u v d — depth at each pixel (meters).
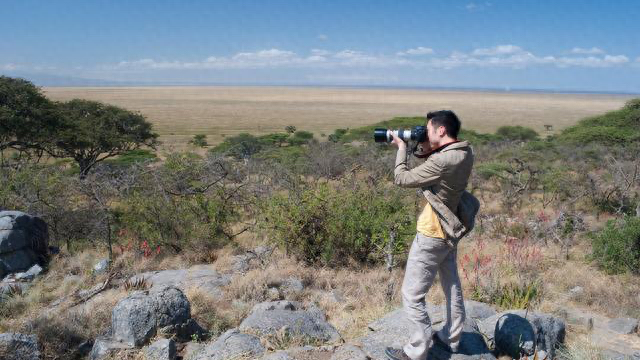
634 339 5.91
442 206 3.67
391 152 23.64
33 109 27.22
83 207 11.50
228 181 13.05
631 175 16.02
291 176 14.64
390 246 8.84
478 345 4.34
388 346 4.23
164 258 10.30
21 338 5.16
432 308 4.98
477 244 10.62
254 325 5.12
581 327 6.19
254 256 9.26
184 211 11.18
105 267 9.12
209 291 7.30
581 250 10.31
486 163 22.66
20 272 8.98
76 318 6.09
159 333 5.38
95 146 30.48
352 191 10.24
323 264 9.28
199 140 57.19
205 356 4.72
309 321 5.29
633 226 9.43
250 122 107.06
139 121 35.41
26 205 11.38
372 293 7.39
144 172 11.80
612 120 35.78
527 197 16.94
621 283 8.24
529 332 4.62
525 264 8.63
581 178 16.89
